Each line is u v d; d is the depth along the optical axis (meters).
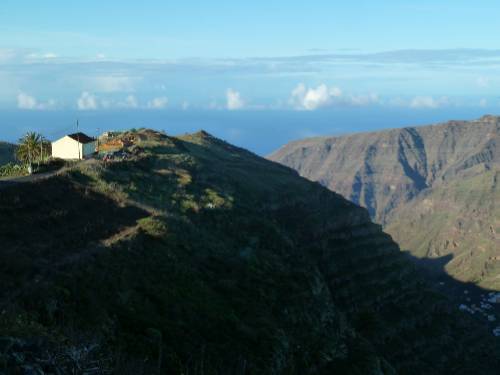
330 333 70.88
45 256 51.06
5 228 54.00
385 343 118.12
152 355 43.62
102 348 39.03
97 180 75.06
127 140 116.44
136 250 58.62
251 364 50.28
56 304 42.69
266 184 138.62
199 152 145.50
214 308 56.19
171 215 72.06
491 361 136.50
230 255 71.75
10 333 30.72
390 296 135.50
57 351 31.05
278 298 67.06
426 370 117.81
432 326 135.62
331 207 150.75
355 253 140.38
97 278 49.84
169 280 56.97
